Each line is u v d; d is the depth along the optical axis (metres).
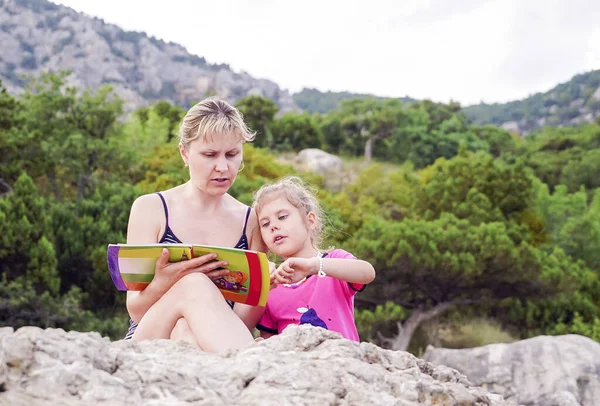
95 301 20.19
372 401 1.80
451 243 20.38
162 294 2.64
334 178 44.09
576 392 9.79
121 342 2.08
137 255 2.62
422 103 64.50
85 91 37.91
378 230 21.27
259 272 2.62
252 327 3.05
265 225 3.15
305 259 2.88
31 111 33.94
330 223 3.35
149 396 1.69
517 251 20.20
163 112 50.00
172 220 3.22
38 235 19.47
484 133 58.38
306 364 1.91
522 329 21.53
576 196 31.50
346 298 3.05
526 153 52.47
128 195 23.19
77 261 20.42
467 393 1.97
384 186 36.88
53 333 1.76
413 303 20.95
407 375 2.01
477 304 21.59
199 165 3.07
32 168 26.38
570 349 10.41
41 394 1.61
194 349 2.10
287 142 51.69
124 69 91.25
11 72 79.81
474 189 27.06
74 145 27.09
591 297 23.19
